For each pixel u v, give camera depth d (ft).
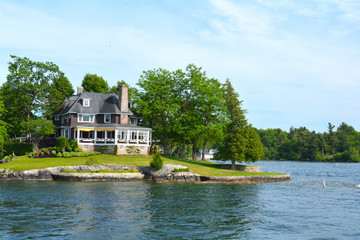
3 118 256.11
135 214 88.84
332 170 330.95
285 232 74.79
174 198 116.37
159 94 244.42
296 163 533.96
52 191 125.70
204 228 76.48
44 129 227.81
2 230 71.05
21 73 254.88
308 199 120.88
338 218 89.15
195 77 242.37
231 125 226.79
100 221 80.59
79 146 221.46
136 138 230.27
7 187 135.74
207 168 205.05
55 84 286.05
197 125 237.86
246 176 182.91
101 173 167.73
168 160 212.02
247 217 88.74
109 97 248.11
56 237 67.26
